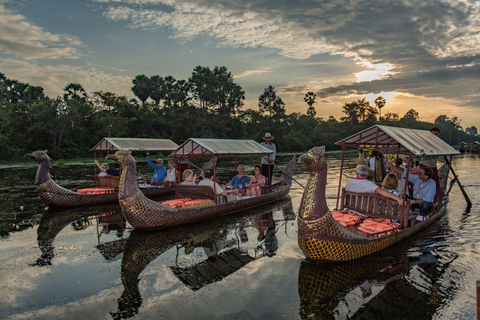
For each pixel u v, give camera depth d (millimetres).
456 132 144250
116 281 4941
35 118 40156
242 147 10094
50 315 4008
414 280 4832
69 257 5957
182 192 9070
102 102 50562
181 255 6008
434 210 7879
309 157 4973
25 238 7109
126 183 7125
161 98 80562
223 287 4703
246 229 7711
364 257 5656
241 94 64688
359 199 6750
